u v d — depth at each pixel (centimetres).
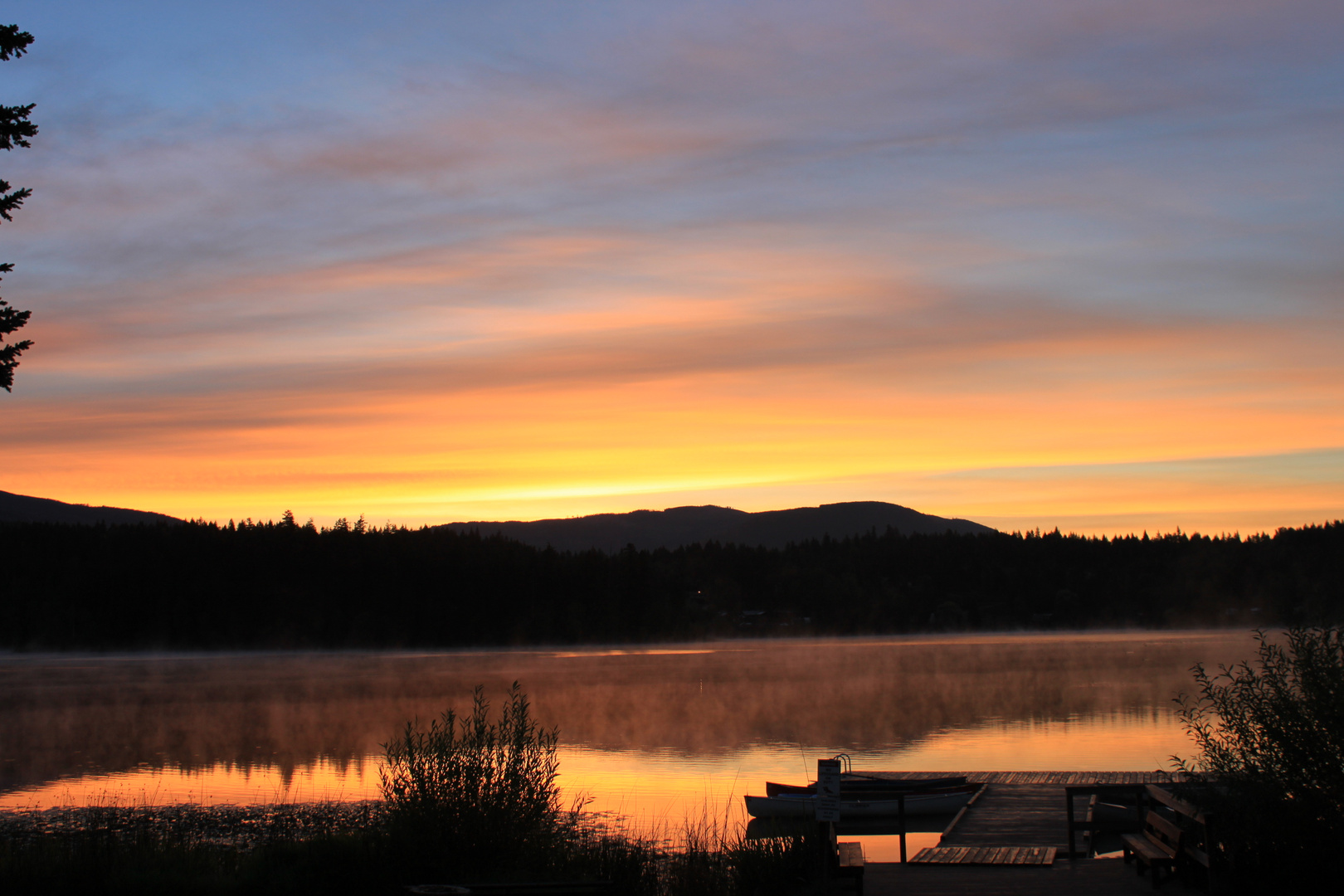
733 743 3862
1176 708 5175
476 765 1282
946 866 1381
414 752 1340
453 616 13400
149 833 1622
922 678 7712
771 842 1360
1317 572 15500
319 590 13075
